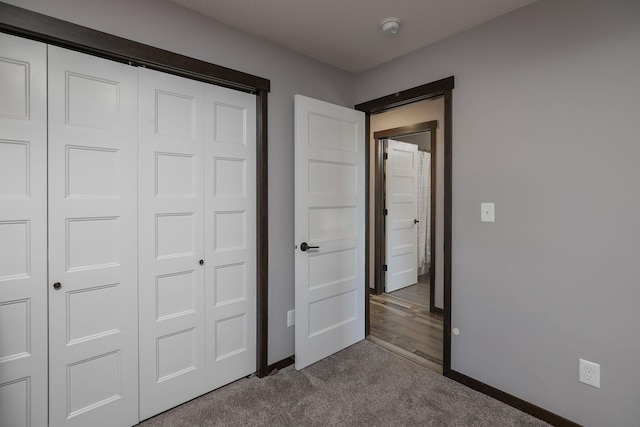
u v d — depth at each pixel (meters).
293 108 2.41
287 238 2.40
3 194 1.42
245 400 1.98
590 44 1.63
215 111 2.06
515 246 1.91
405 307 3.71
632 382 1.53
